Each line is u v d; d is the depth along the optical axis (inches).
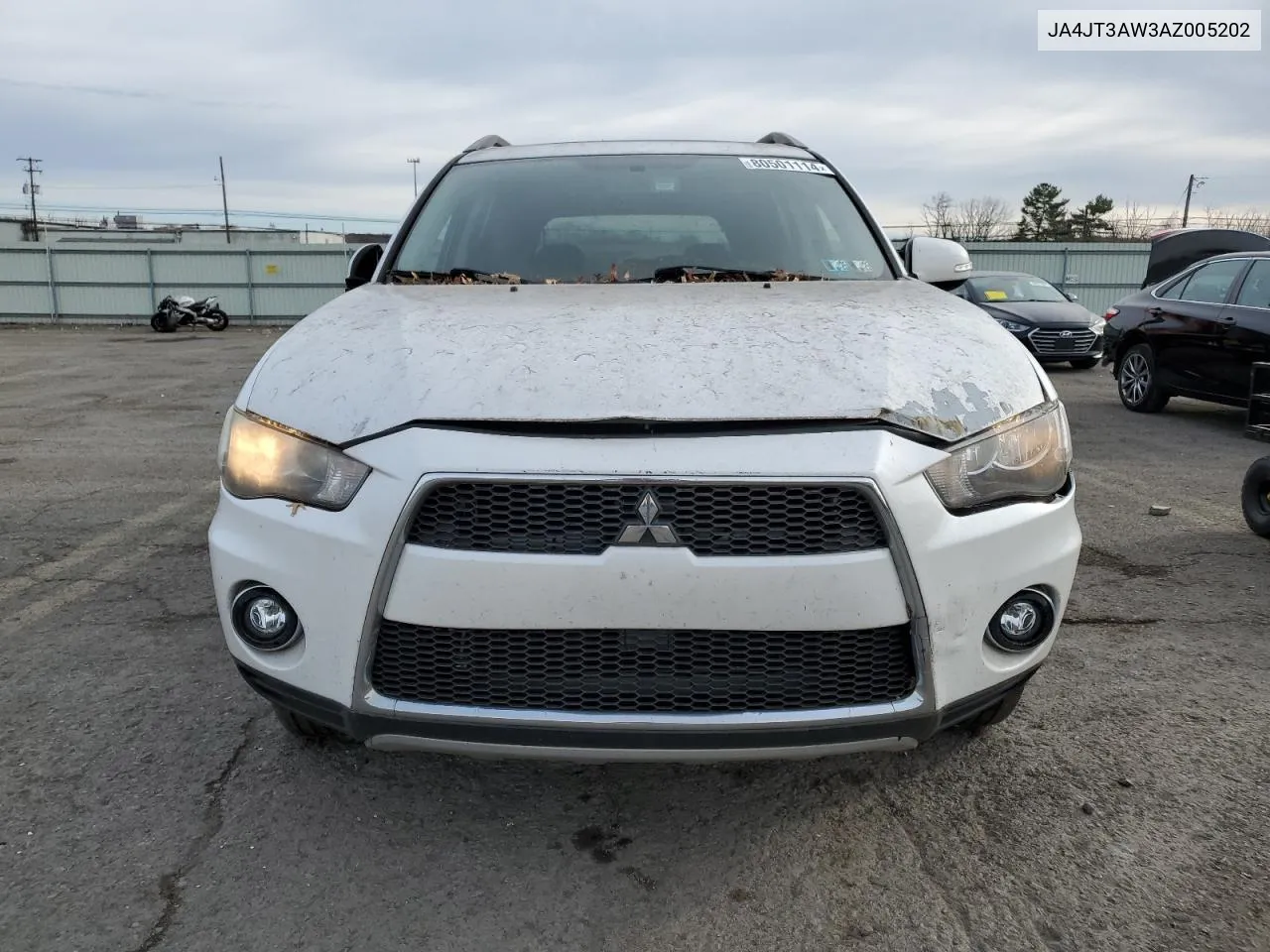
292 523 81.4
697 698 78.3
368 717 80.4
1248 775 105.8
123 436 332.5
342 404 82.9
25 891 85.4
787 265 125.0
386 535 77.2
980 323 99.8
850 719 78.4
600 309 99.1
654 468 75.2
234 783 103.4
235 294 1222.9
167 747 111.0
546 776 105.7
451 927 81.7
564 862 90.9
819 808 99.7
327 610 80.0
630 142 152.7
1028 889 86.7
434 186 142.9
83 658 136.2
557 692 78.5
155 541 196.2
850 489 76.0
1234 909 83.6
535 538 76.4
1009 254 1105.4
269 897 85.0
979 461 82.0
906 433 79.0
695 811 99.3
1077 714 120.3
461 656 78.9
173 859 90.3
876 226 134.3
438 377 82.7
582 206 133.4
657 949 79.5
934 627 79.0
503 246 128.0
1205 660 137.3
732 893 86.5
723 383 81.0
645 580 75.3
